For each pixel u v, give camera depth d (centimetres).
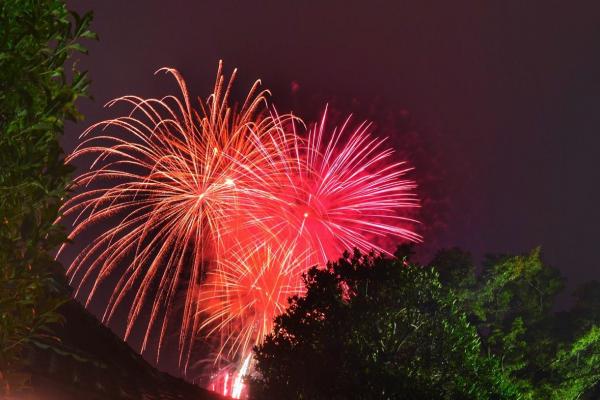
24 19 575
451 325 1805
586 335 3027
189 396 1395
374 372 1656
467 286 3117
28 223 589
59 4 598
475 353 1817
